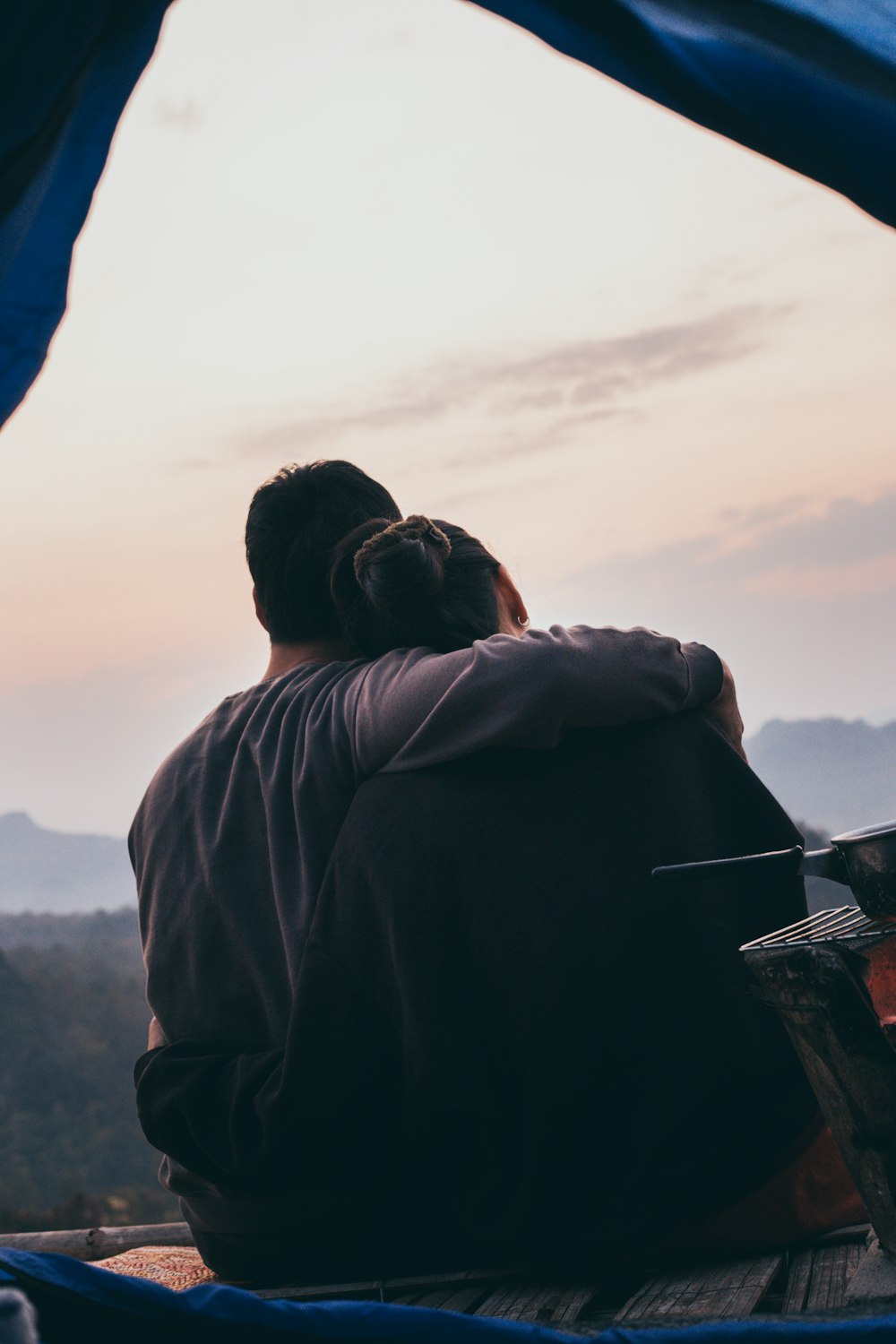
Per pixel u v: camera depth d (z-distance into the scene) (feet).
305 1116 5.21
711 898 5.28
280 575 6.71
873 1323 3.73
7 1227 169.27
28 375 5.76
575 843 5.28
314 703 6.14
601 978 5.12
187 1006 5.97
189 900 6.00
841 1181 5.22
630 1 5.25
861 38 4.94
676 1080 5.06
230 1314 4.05
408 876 5.29
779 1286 4.84
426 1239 5.43
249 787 6.08
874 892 4.23
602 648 5.42
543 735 5.32
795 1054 5.16
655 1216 4.95
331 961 5.35
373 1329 3.96
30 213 5.59
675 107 5.33
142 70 5.57
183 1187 5.90
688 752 5.53
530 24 5.48
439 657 5.63
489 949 5.19
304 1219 5.49
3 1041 225.35
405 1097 5.27
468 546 6.48
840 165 5.08
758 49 5.11
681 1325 4.13
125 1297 4.11
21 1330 3.07
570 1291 4.97
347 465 6.97
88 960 271.08
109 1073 222.48
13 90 5.32
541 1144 5.03
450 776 5.44
